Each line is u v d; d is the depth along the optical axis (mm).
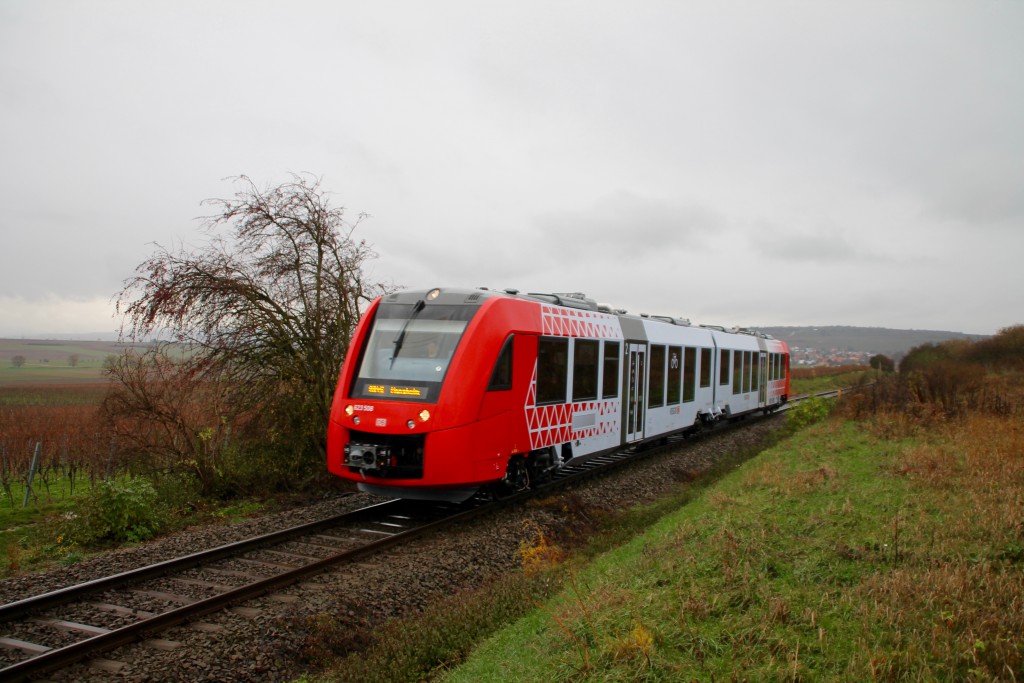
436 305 10742
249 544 8531
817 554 6391
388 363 10375
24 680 5031
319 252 13352
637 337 15336
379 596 6969
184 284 11992
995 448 10195
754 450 16609
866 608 4969
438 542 8914
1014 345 39812
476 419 9898
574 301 13641
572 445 12555
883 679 4043
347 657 5730
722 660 4477
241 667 5391
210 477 12109
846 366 62500
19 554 8938
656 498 12414
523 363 10922
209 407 12445
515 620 6359
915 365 43438
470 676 5137
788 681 4164
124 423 11766
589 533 10016
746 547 6613
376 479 9906
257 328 12898
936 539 6465
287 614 6309
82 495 12930
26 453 15109
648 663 4402
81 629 5992
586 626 5172
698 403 19250
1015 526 6438
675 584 5914
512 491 11445
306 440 13375
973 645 4250
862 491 8758
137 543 9570
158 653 5559
